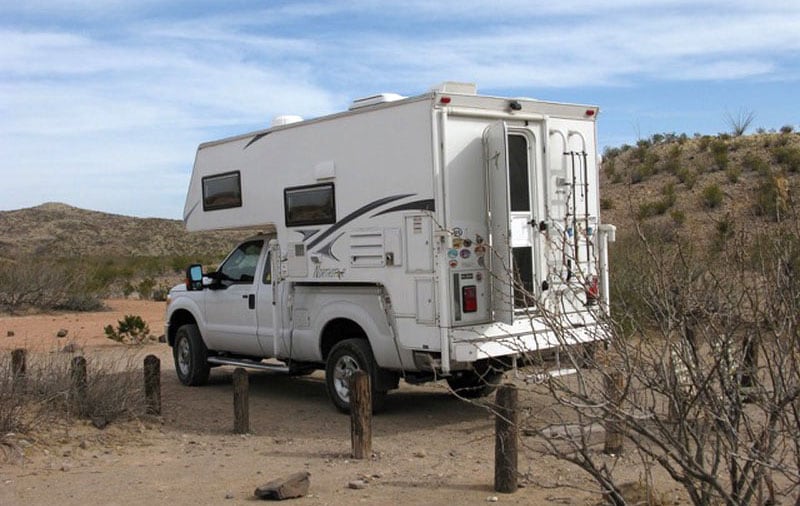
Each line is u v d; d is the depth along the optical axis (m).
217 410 10.55
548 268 9.14
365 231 9.37
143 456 8.30
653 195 28.45
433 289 8.70
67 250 75.19
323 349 10.22
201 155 11.77
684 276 5.29
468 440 8.63
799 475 4.58
